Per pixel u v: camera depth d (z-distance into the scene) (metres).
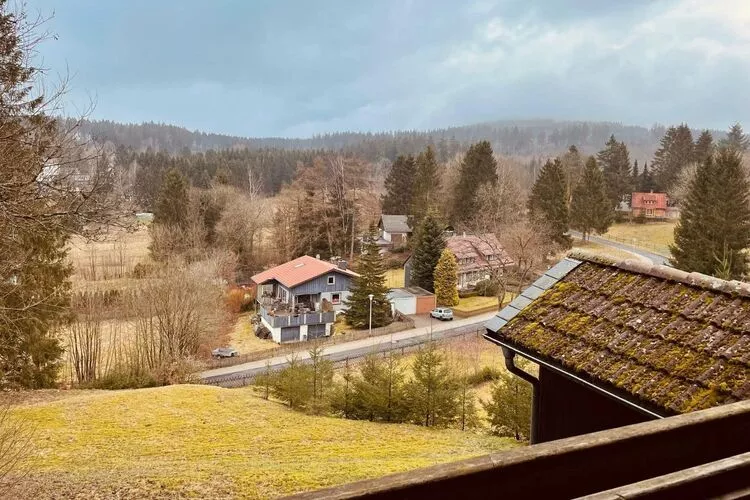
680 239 35.00
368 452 14.12
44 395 19.59
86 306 26.16
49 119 7.38
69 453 13.20
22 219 6.93
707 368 4.40
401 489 1.38
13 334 18.72
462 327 33.88
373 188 65.06
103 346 28.12
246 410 18.34
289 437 15.70
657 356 4.75
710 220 33.12
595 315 5.58
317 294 35.81
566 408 5.64
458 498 1.47
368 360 19.41
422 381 18.06
